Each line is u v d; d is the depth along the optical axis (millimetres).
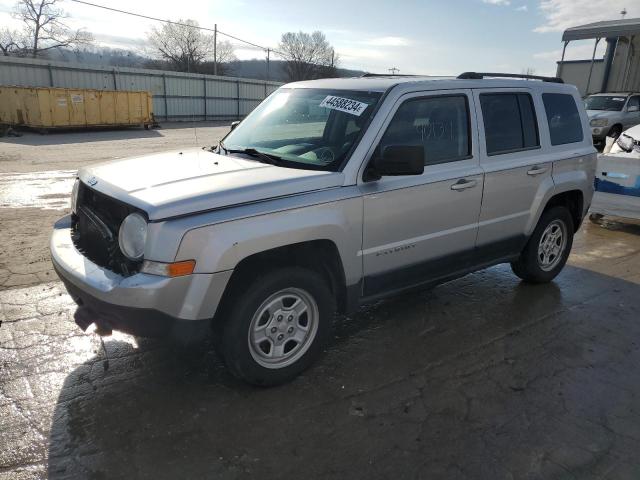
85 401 3186
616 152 7766
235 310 3119
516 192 4609
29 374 3438
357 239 3531
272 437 2932
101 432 2916
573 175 5148
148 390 3326
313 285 3395
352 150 3508
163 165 3605
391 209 3672
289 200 3188
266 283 3168
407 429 3039
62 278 3312
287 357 3434
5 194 9125
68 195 9172
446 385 3514
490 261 4691
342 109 3805
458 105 4172
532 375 3674
